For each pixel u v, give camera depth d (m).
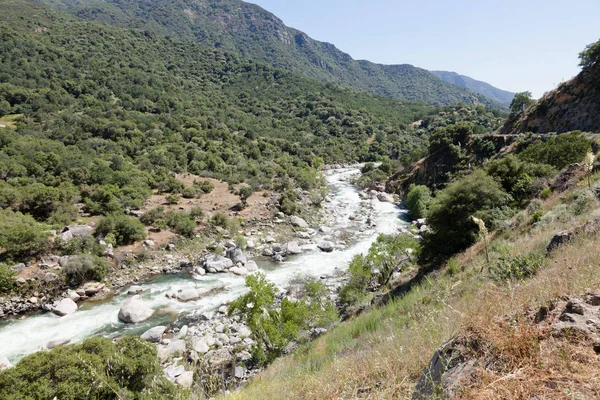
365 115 131.50
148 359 10.19
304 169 69.62
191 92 121.94
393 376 3.61
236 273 27.94
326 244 34.31
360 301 19.95
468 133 56.97
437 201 21.08
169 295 23.64
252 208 43.81
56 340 17.81
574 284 4.07
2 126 55.88
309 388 4.69
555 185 19.58
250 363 15.31
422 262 20.98
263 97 147.38
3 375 8.84
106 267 25.83
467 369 2.69
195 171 58.19
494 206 19.39
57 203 33.00
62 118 63.25
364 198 58.38
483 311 3.72
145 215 35.06
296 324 15.70
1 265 22.58
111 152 54.50
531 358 2.47
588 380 2.13
